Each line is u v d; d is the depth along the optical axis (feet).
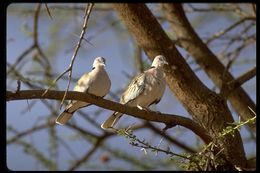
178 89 37.06
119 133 28.86
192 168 31.48
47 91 28.12
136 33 38.04
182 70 37.09
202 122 35.99
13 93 27.45
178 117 32.76
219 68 43.98
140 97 36.52
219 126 35.40
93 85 36.42
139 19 37.58
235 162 33.99
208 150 31.37
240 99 43.65
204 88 36.81
